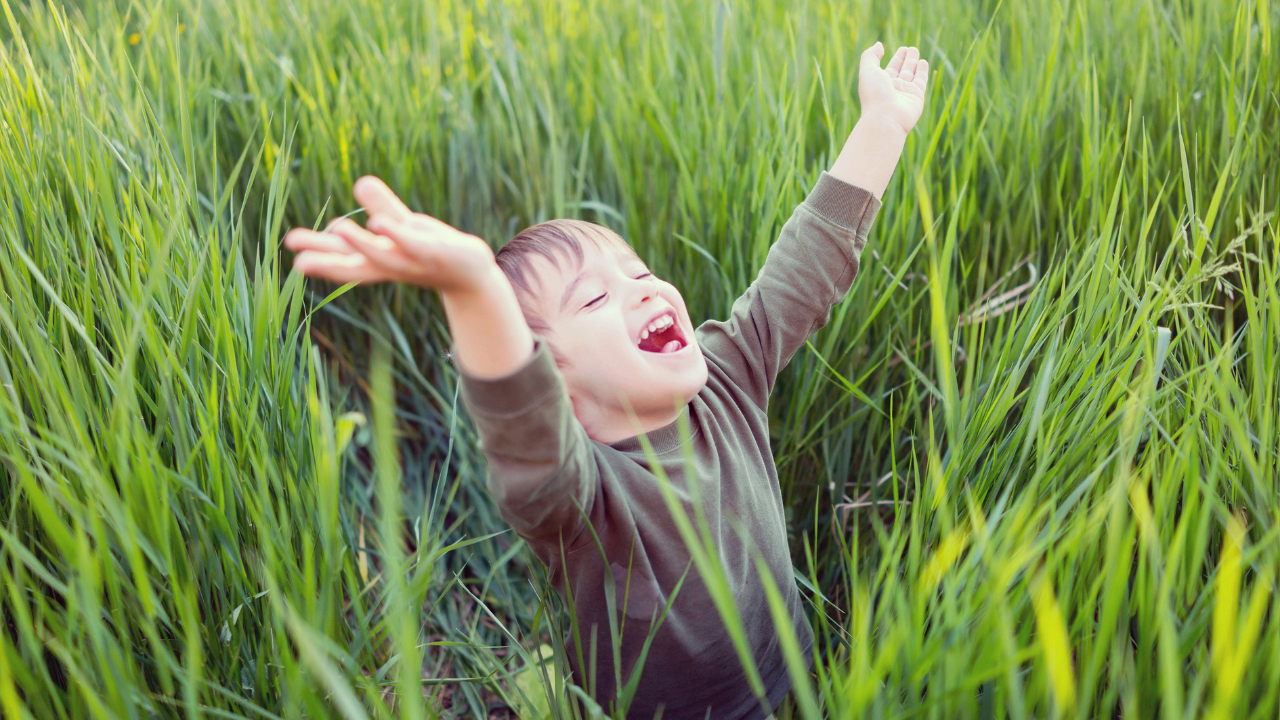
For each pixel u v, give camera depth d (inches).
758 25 86.1
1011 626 29.9
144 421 40.1
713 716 42.3
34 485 29.3
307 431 45.3
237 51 86.7
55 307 40.4
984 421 43.7
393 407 73.2
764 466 44.5
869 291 58.7
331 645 32.4
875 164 46.4
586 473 35.4
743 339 45.8
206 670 36.9
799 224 46.4
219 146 78.5
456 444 69.9
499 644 61.3
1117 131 64.6
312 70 82.0
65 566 35.6
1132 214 58.4
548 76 86.5
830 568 57.5
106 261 42.6
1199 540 30.4
